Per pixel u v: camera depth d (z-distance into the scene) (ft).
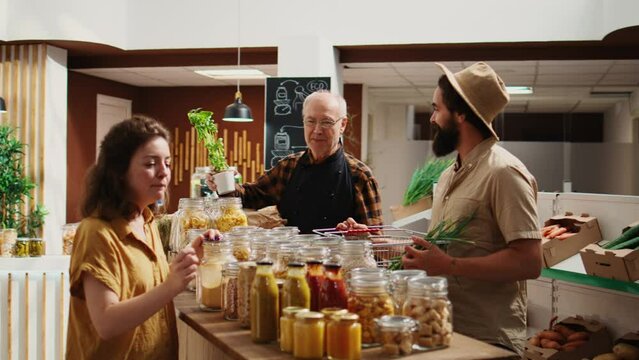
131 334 6.57
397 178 36.11
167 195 7.01
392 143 36.22
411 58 27.35
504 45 26.08
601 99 39.19
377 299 5.66
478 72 7.96
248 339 5.98
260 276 5.87
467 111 7.95
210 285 7.03
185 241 9.05
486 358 5.40
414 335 5.58
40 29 26.73
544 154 36.19
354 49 27.71
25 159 28.66
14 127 28.63
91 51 29.48
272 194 11.45
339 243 6.74
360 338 5.26
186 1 27.61
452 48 26.94
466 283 7.84
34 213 28.02
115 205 6.48
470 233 7.77
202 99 38.27
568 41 24.79
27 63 28.45
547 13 24.80
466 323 7.77
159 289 6.13
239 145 37.73
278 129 25.59
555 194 13.46
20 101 28.55
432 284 5.65
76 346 6.52
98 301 6.10
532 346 11.41
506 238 7.45
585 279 10.96
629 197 11.94
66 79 29.43
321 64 25.68
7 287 13.78
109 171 6.48
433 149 8.42
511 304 7.88
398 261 7.86
